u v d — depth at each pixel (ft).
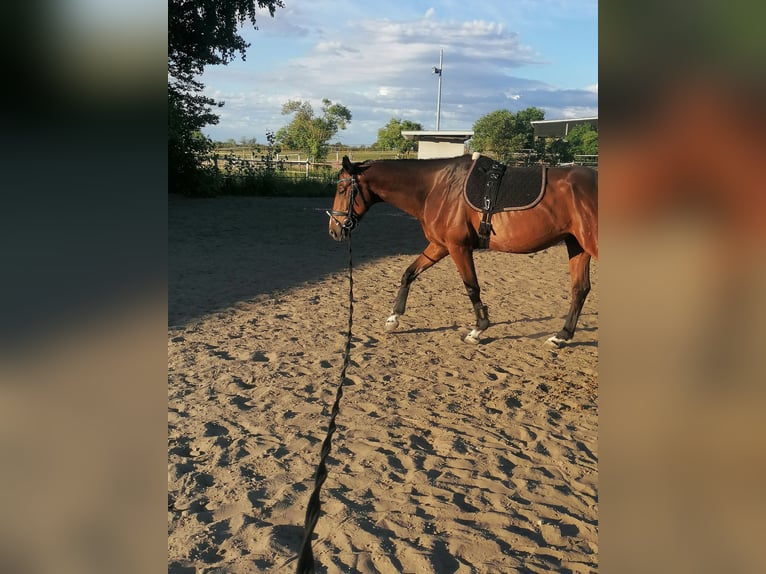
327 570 8.68
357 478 11.53
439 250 20.98
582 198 17.79
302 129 159.84
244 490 10.98
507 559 9.03
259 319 22.95
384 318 23.61
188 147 71.72
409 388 16.53
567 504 10.76
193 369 17.56
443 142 100.42
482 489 11.22
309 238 43.45
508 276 32.58
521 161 116.37
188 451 12.60
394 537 9.58
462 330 22.36
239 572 8.61
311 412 14.70
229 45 74.59
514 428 14.10
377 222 54.70
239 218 53.57
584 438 13.62
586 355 19.74
